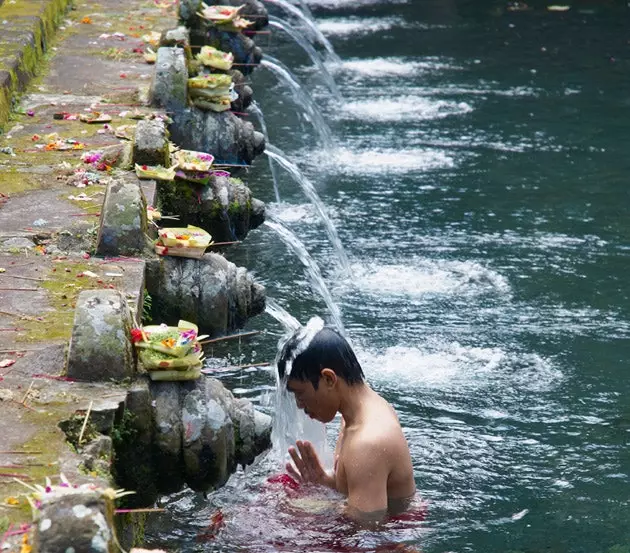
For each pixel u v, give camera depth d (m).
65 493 5.86
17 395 7.56
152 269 10.38
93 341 7.88
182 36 16.50
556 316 14.05
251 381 11.97
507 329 13.62
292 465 9.55
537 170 20.47
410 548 8.44
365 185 19.58
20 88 16.44
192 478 8.10
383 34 33.47
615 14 35.66
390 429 8.67
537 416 11.27
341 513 8.63
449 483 9.77
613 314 14.16
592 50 30.84
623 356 12.82
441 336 13.39
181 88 15.46
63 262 10.10
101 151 13.45
